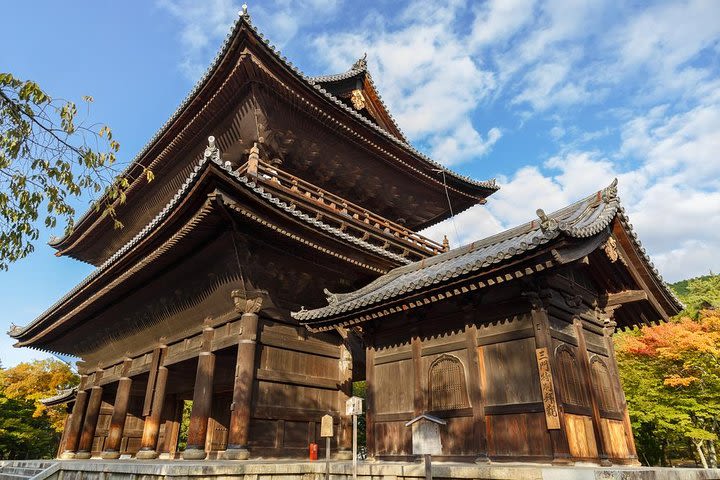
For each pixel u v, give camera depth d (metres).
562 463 8.42
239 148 20.16
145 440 17.83
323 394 16.23
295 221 14.02
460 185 24.30
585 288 12.19
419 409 11.08
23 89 8.30
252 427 13.91
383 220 21.38
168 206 13.52
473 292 10.74
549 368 9.12
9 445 44.03
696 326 25.95
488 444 9.76
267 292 15.12
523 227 12.86
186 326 18.11
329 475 10.50
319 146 20.34
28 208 9.35
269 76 16.78
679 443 30.02
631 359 26.34
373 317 12.06
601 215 10.49
